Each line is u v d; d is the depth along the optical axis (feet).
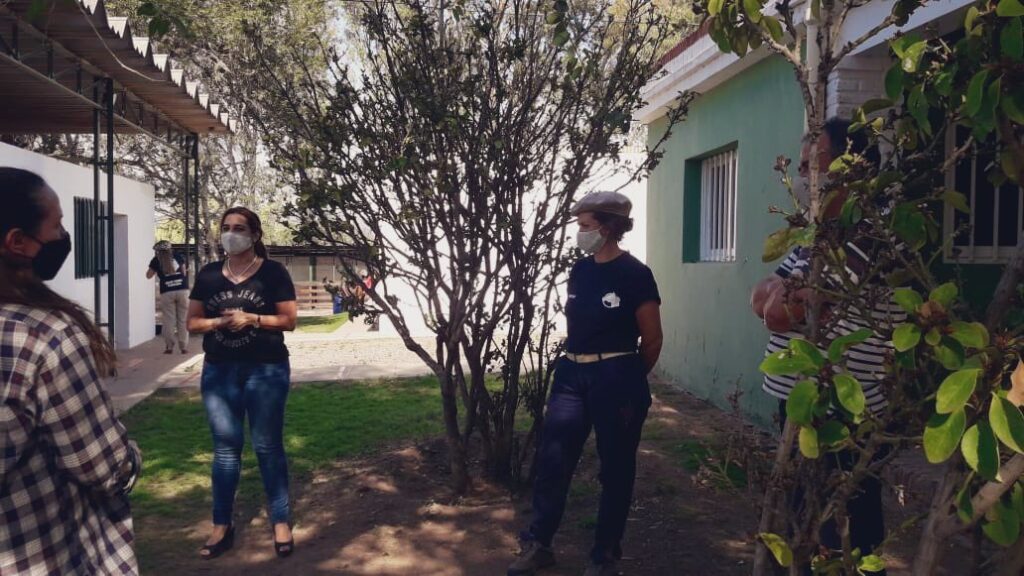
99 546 7.45
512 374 18.53
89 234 43.60
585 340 13.93
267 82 19.21
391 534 16.58
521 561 14.33
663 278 33.86
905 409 6.80
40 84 33.68
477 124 16.89
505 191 17.13
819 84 7.36
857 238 7.59
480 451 20.97
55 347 6.79
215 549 15.71
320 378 35.76
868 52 18.89
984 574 7.49
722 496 18.08
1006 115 6.35
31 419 6.69
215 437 15.69
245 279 15.55
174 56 54.65
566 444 14.16
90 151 73.36
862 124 7.83
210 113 41.83
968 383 5.31
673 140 32.45
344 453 22.50
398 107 16.97
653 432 24.11
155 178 76.74
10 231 7.02
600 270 14.11
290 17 46.01
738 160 25.91
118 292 47.60
